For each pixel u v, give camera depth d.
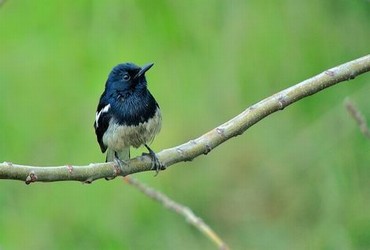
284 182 13.54
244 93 12.61
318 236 13.02
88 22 12.12
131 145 8.84
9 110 12.26
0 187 12.52
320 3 12.67
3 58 12.27
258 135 13.73
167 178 13.50
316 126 13.26
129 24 12.09
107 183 12.82
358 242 12.83
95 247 12.65
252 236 13.56
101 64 12.08
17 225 12.41
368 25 12.64
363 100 12.88
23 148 12.24
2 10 12.31
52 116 12.25
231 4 12.52
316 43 12.63
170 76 12.38
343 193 13.02
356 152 13.02
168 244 13.01
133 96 8.62
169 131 12.55
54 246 12.48
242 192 13.79
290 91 7.44
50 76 12.23
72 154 12.27
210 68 12.48
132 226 12.83
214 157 13.89
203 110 12.56
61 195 12.67
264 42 12.58
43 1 12.22
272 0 12.62
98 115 8.79
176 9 12.19
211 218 13.81
